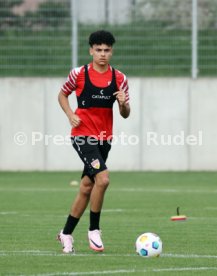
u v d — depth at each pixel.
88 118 33.25
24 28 82.81
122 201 57.28
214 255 33.19
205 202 56.78
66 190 65.25
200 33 81.81
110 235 39.62
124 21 82.25
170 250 34.59
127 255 32.88
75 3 82.12
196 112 82.44
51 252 33.78
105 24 82.50
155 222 45.28
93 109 33.22
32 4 82.62
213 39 81.81
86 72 33.38
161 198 59.38
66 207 53.56
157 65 82.44
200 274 28.53
